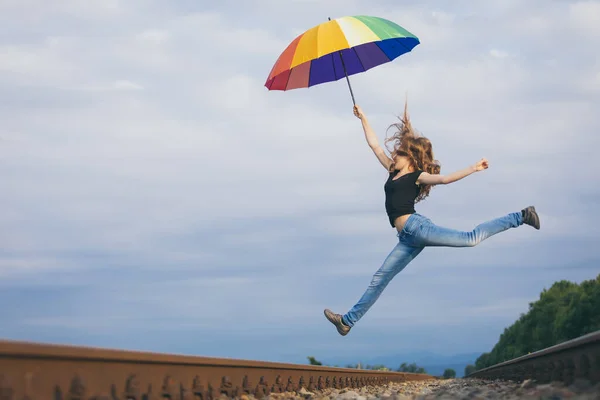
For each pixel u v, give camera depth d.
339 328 7.62
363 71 8.57
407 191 7.12
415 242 7.08
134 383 4.29
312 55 7.15
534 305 83.81
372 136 7.81
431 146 7.24
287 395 7.09
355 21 7.26
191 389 5.33
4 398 3.03
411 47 8.27
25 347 3.21
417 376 28.55
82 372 3.81
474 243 6.80
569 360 5.96
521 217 6.85
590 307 61.59
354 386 12.71
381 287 7.42
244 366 6.71
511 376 10.77
